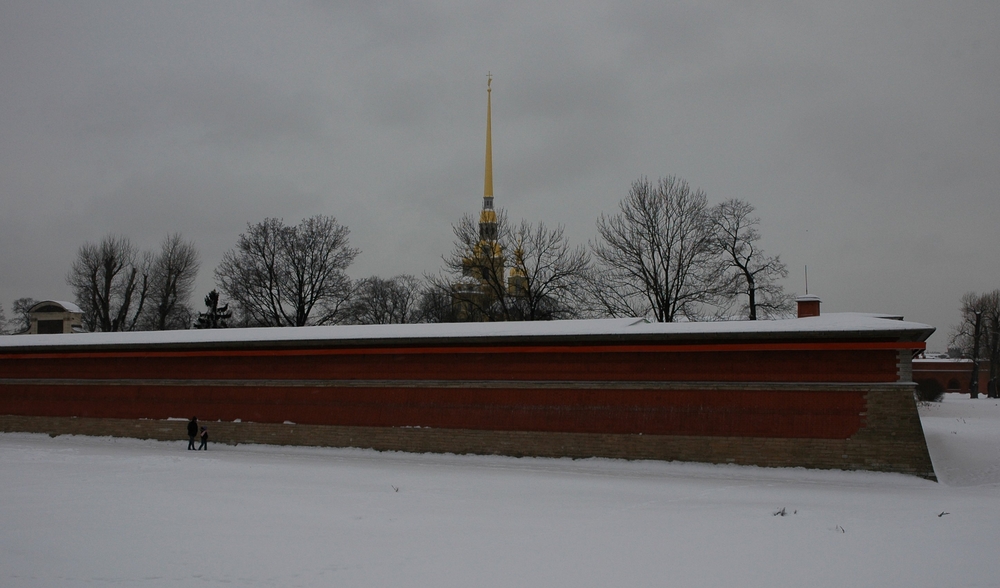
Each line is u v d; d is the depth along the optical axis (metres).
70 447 32.59
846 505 18.95
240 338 33.38
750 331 25.53
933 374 85.94
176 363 34.81
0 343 38.84
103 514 17.67
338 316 66.56
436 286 57.62
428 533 15.79
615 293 51.53
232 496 20.06
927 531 15.50
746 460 25.28
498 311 55.66
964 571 12.60
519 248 54.31
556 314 52.47
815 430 24.77
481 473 24.78
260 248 64.81
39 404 37.19
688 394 26.53
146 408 34.88
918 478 23.47
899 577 12.36
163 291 74.12
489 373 29.36
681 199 51.06
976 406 50.88
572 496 20.42
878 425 24.22
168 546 14.75
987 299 89.06
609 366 27.69
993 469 25.28
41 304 63.16
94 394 36.16
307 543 14.95
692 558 13.71
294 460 28.31
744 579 12.42
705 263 50.00
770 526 16.30
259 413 32.69
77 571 13.26
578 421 27.64
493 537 15.41
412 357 30.61
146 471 24.89
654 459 26.30
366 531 15.98
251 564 13.55
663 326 28.48
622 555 13.98
